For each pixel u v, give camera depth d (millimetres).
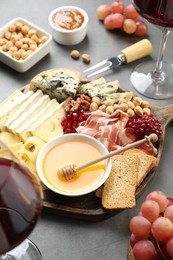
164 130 1362
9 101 1406
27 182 875
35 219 885
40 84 1418
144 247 1043
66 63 1563
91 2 1720
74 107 1388
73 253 1164
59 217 1222
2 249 876
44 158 1265
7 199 841
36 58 1535
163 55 1544
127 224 1212
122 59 1545
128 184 1225
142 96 1493
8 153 896
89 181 1224
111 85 1448
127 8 1606
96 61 1570
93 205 1213
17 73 1537
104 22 1645
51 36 1554
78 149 1280
